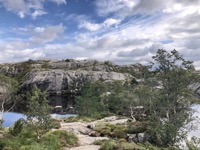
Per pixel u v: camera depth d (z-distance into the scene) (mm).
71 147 29328
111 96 89562
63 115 85688
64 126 47969
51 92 155000
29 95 32969
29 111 31984
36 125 31047
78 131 42594
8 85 58469
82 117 71875
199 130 40500
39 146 24547
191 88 40250
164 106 38094
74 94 151250
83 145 30922
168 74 38688
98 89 99938
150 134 33906
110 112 84500
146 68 43219
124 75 173875
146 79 45219
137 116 63969
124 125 45531
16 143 25594
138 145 25922
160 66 39719
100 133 39469
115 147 24359
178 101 38375
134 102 71188
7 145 24656
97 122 54188
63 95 151125
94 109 78812
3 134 30156
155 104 40844
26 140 27531
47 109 32188
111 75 164625
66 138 31766
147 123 36969
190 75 37625
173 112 39594
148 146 27969
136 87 75500
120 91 84938
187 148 31531
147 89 51062
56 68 194875
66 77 160375
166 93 38812
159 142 32844
